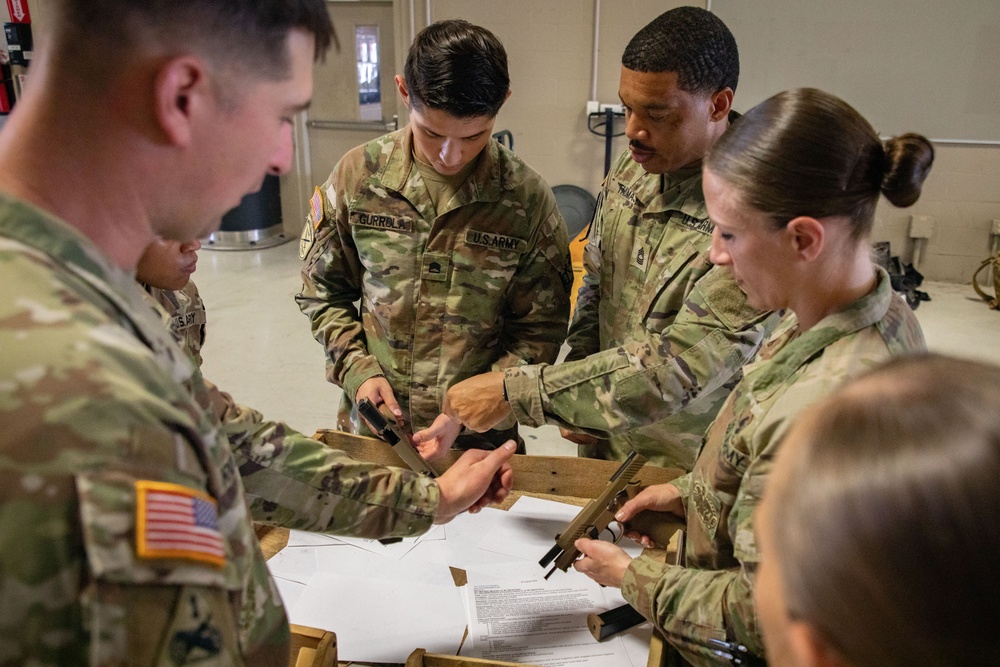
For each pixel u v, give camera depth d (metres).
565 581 1.17
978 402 0.35
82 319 0.46
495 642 1.05
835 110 0.74
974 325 4.31
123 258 0.55
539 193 1.53
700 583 0.89
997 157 4.70
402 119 5.69
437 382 1.58
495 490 1.17
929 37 4.56
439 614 1.10
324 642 0.89
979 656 0.33
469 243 1.52
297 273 5.24
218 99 0.53
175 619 0.45
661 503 1.20
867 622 0.35
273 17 0.54
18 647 0.40
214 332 4.21
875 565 0.34
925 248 4.99
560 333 1.60
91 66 0.49
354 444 1.42
